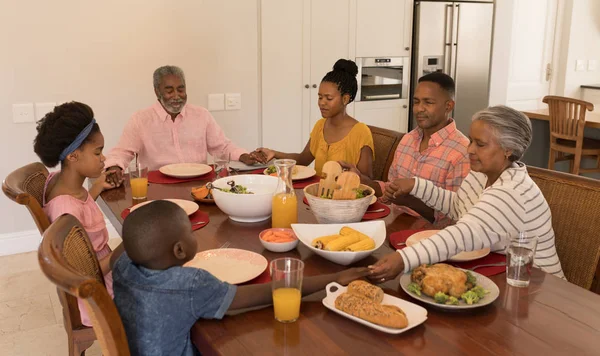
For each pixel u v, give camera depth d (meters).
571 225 1.78
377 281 1.38
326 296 1.31
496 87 5.11
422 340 1.11
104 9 3.50
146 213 1.13
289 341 1.11
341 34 4.29
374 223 1.62
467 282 1.31
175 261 1.15
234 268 1.43
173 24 3.71
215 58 3.89
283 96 4.18
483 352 1.07
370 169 2.54
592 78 6.20
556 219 1.82
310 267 1.46
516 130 1.55
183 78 2.84
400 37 4.55
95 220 1.83
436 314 1.22
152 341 1.13
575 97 6.16
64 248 1.24
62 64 3.45
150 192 2.21
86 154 1.73
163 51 3.72
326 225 1.60
